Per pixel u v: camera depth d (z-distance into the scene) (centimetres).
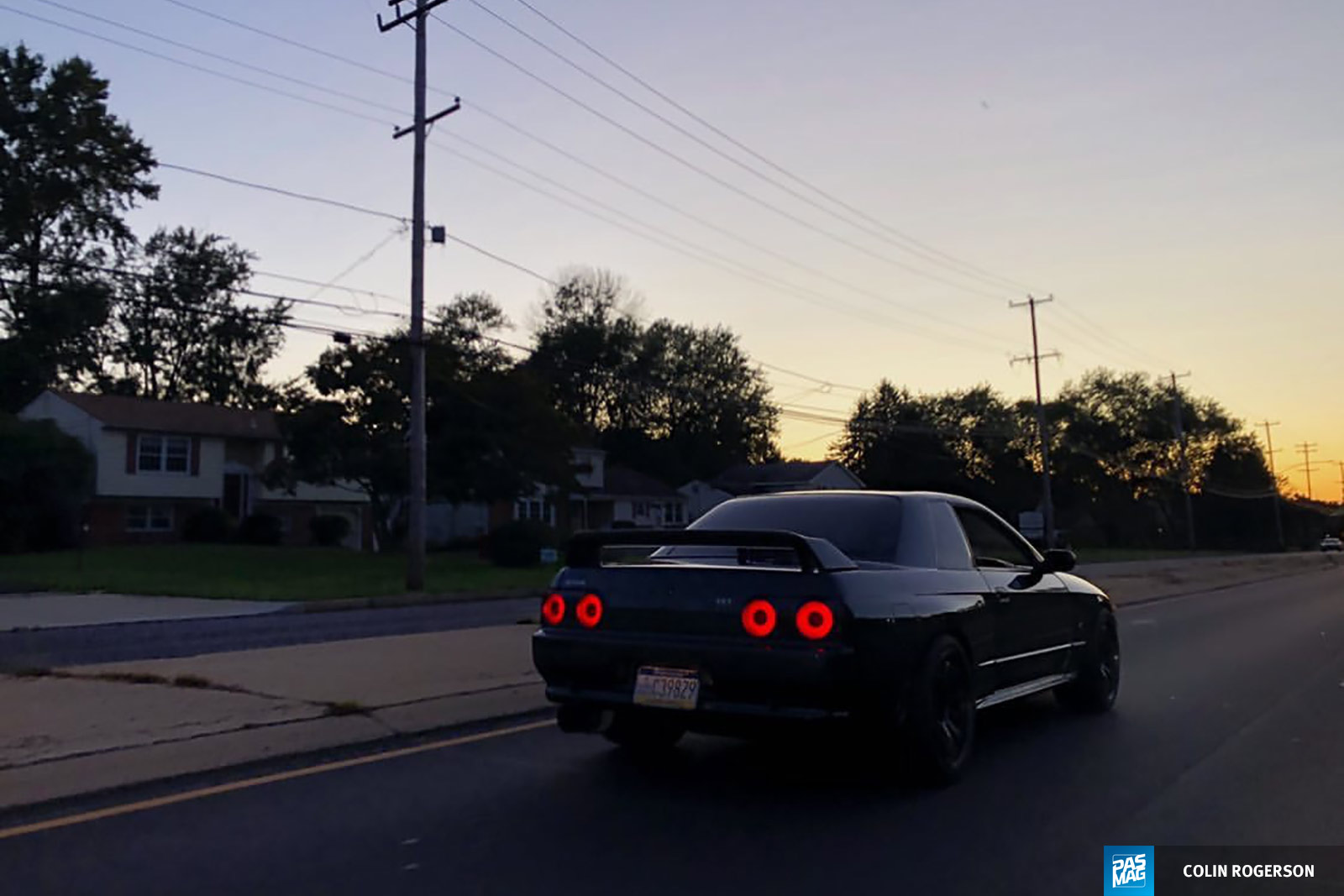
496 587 2738
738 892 470
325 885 477
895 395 7538
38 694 899
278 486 3794
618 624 638
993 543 795
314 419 3625
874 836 552
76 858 512
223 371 6819
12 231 4847
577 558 681
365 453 3634
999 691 734
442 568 3450
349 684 959
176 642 1506
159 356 6675
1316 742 789
